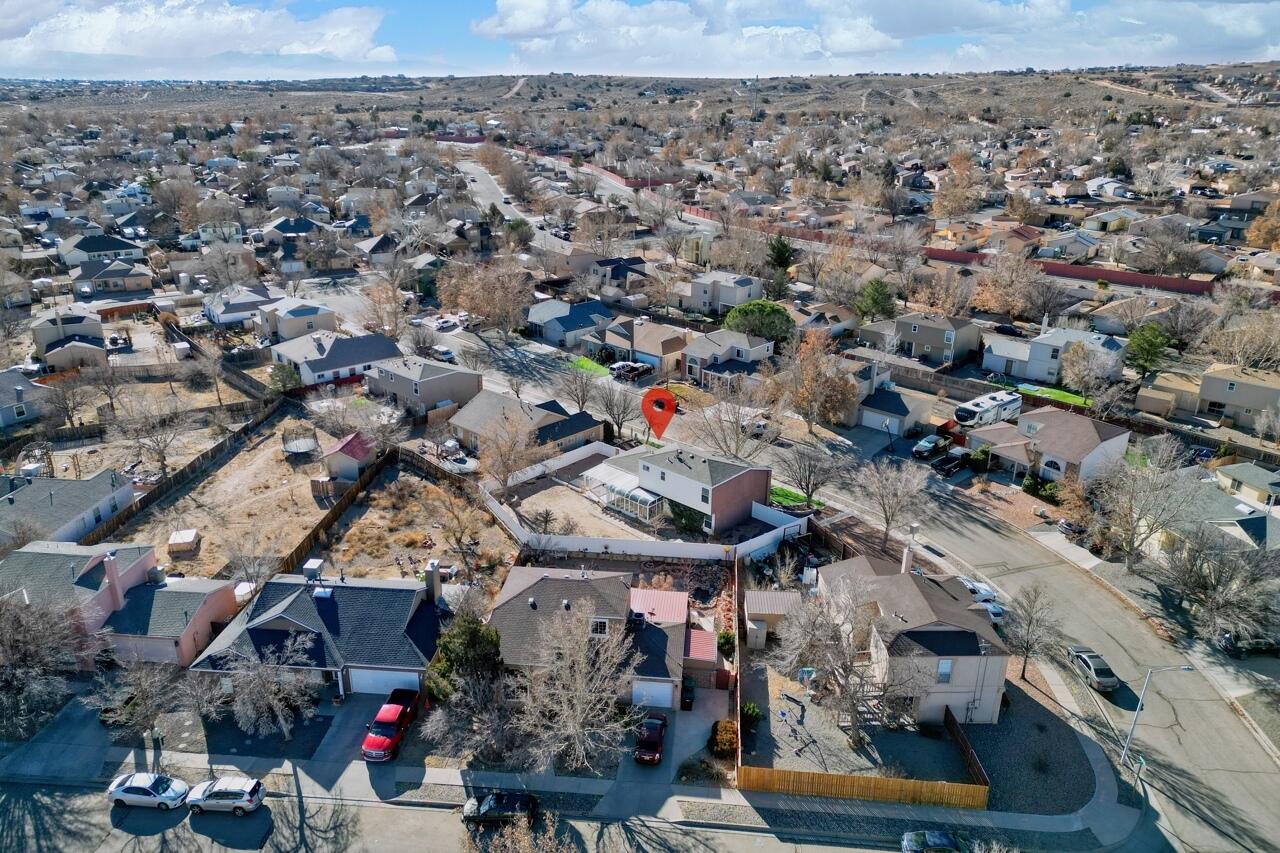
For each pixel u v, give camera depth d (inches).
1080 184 7224.4
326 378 3474.4
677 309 4596.5
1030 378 3582.7
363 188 7367.1
